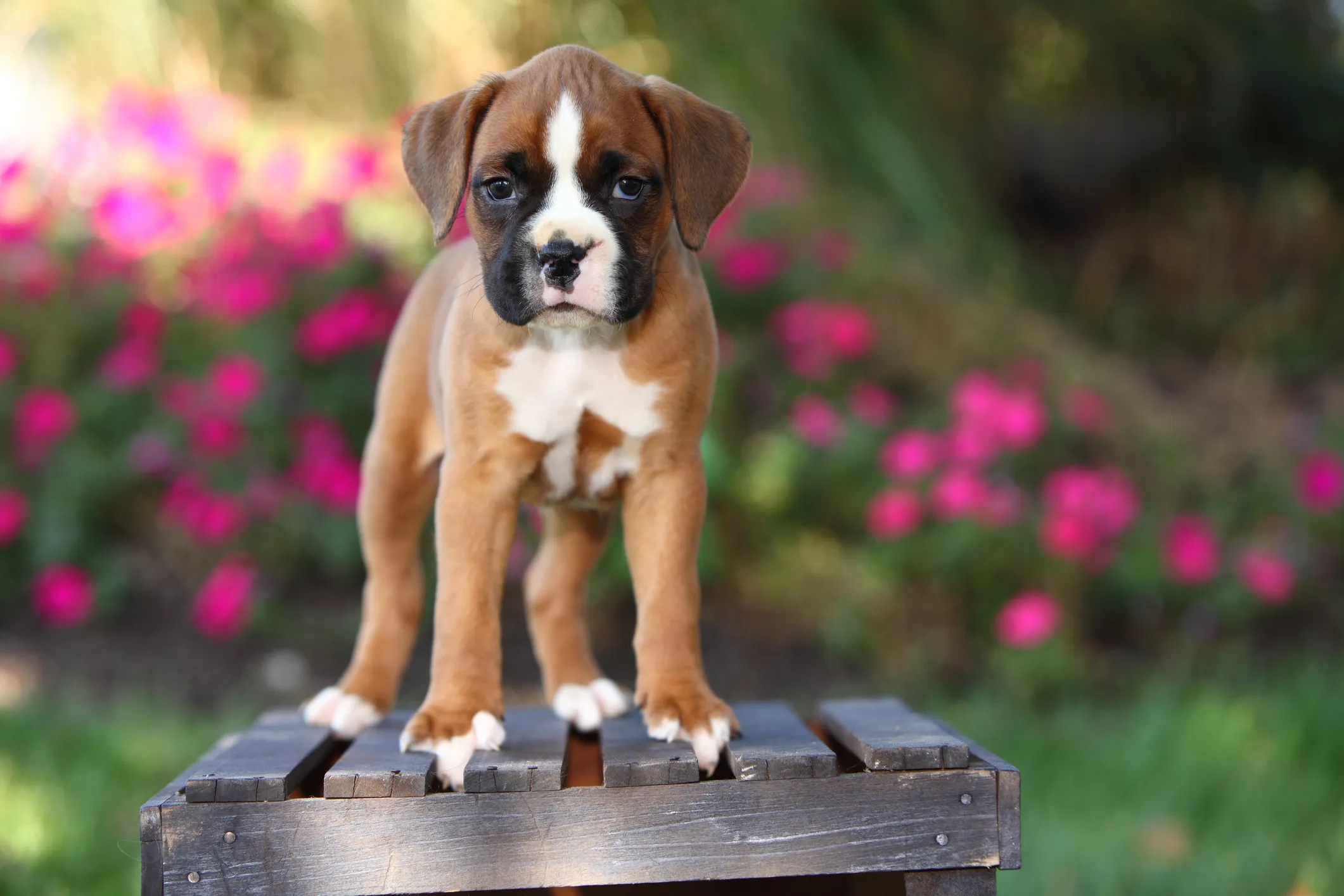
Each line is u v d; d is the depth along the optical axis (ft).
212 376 24.32
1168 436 29.35
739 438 25.63
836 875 11.50
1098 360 33.04
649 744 10.35
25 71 34.45
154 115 26.76
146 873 9.47
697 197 10.76
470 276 11.28
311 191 27.32
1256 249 43.73
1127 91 46.39
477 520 10.79
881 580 23.70
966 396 23.81
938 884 9.87
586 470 11.12
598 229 10.23
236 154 27.63
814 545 25.04
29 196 27.58
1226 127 46.16
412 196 26.48
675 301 10.93
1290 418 33.60
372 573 12.48
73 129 27.50
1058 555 22.88
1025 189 44.34
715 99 34.55
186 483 24.18
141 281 26.27
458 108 10.96
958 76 40.29
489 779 9.57
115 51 34.27
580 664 12.84
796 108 35.58
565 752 10.33
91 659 22.71
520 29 34.60
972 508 22.89
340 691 12.19
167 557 25.40
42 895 14.34
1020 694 21.68
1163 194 44.93
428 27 33.88
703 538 24.07
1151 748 18.95
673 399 10.85
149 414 25.34
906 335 29.55
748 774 9.70
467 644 10.58
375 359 24.27
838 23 38.24
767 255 26.17
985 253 37.29
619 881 9.63
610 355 10.74
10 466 24.97
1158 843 16.24
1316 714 20.29
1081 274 42.37
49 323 26.00
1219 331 40.86
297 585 24.61
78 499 24.54
